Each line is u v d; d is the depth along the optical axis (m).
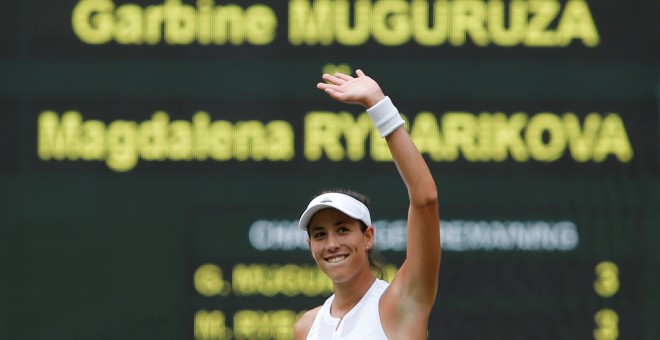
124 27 24.89
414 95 24.78
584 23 24.97
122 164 24.72
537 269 24.73
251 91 24.78
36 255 24.59
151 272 24.61
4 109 24.73
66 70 24.77
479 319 24.67
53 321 24.55
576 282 24.72
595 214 24.77
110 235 24.64
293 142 24.73
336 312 14.15
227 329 24.50
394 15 24.89
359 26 24.88
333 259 13.87
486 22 24.91
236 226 24.67
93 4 24.92
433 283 13.53
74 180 24.69
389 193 24.61
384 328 13.69
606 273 24.72
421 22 24.89
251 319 24.52
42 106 24.73
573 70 24.91
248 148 24.73
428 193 13.22
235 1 24.92
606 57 24.91
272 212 24.67
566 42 24.92
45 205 24.66
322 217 13.88
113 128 24.73
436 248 13.38
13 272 24.56
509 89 24.83
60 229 24.64
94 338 24.52
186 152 24.75
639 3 25.00
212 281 24.56
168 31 24.88
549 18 24.95
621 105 24.89
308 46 24.84
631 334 24.72
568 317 24.67
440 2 24.91
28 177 24.66
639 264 24.75
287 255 24.61
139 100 24.77
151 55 24.84
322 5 24.88
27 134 24.70
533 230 24.73
